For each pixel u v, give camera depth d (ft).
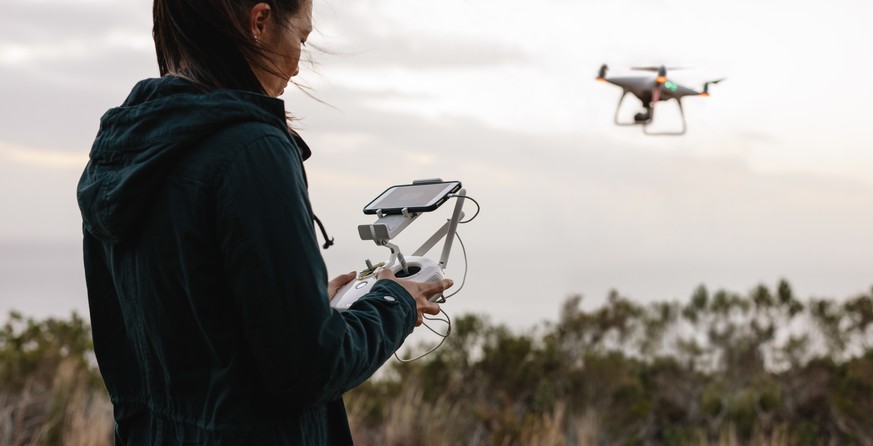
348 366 3.84
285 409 3.96
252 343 3.71
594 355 27.84
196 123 3.80
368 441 20.58
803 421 23.89
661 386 26.00
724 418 23.84
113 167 4.00
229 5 4.18
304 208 3.84
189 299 3.86
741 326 28.35
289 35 4.37
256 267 3.67
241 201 3.71
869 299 28.09
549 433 21.04
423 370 25.59
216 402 3.86
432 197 5.06
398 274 4.97
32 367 22.71
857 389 24.29
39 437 18.03
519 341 27.07
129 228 3.96
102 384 22.44
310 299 3.71
